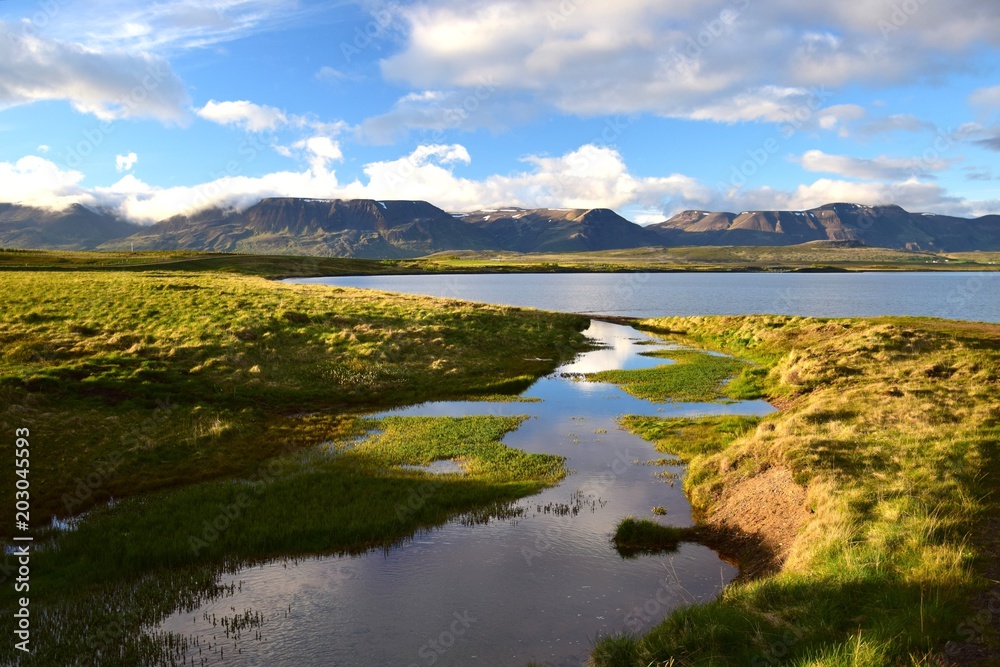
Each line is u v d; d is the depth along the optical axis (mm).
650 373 41500
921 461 16312
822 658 8477
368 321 51250
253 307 51750
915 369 32281
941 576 10242
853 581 10719
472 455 23391
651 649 9688
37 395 25922
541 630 11414
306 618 11922
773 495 16750
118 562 14500
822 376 33656
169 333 39375
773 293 153125
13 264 111375
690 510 18062
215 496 18672
